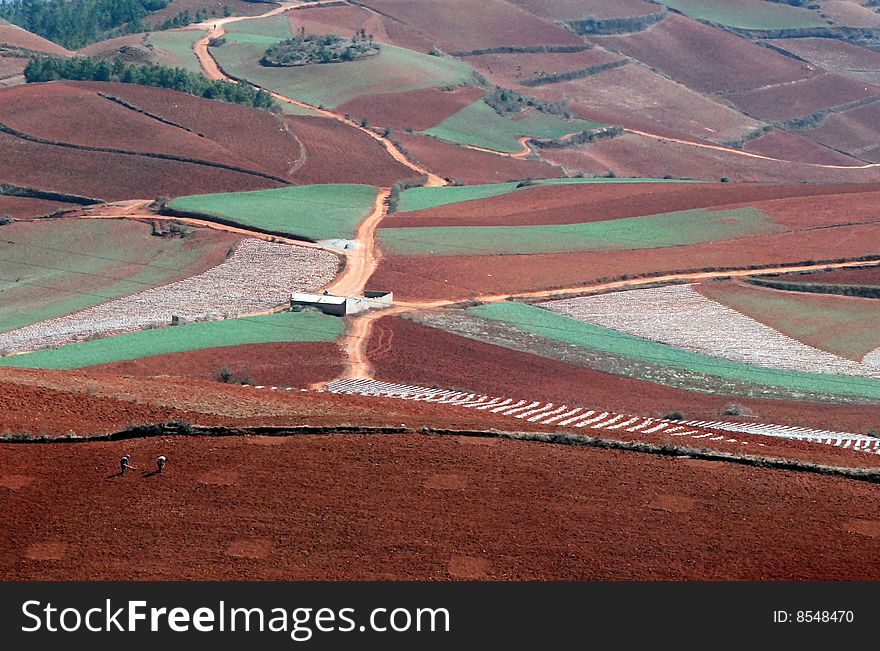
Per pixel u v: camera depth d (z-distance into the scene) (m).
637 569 83.06
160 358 191.62
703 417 173.50
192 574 81.31
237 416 112.38
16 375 123.25
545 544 86.38
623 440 107.38
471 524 89.00
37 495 92.25
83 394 116.00
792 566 83.81
